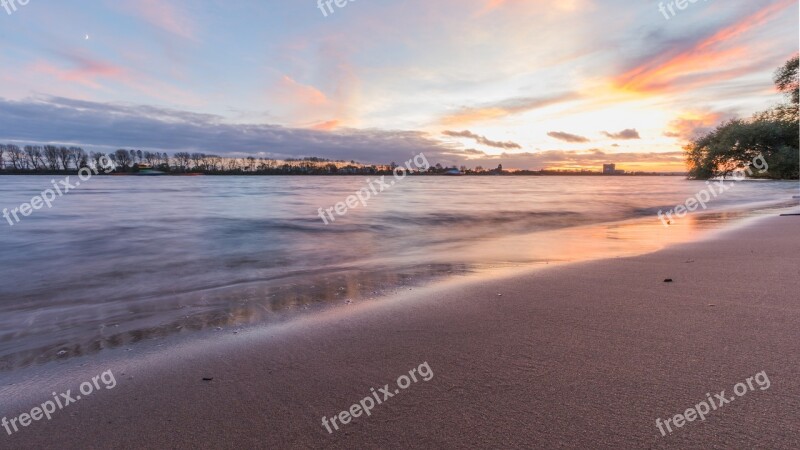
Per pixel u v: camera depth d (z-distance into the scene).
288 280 6.42
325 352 3.39
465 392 2.66
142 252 9.60
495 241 10.58
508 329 3.74
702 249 7.61
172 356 3.42
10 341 3.96
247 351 3.47
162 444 2.24
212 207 21.70
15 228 13.48
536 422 2.30
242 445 2.21
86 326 4.37
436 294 5.11
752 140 47.22
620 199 29.23
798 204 19.53
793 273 5.37
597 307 4.27
